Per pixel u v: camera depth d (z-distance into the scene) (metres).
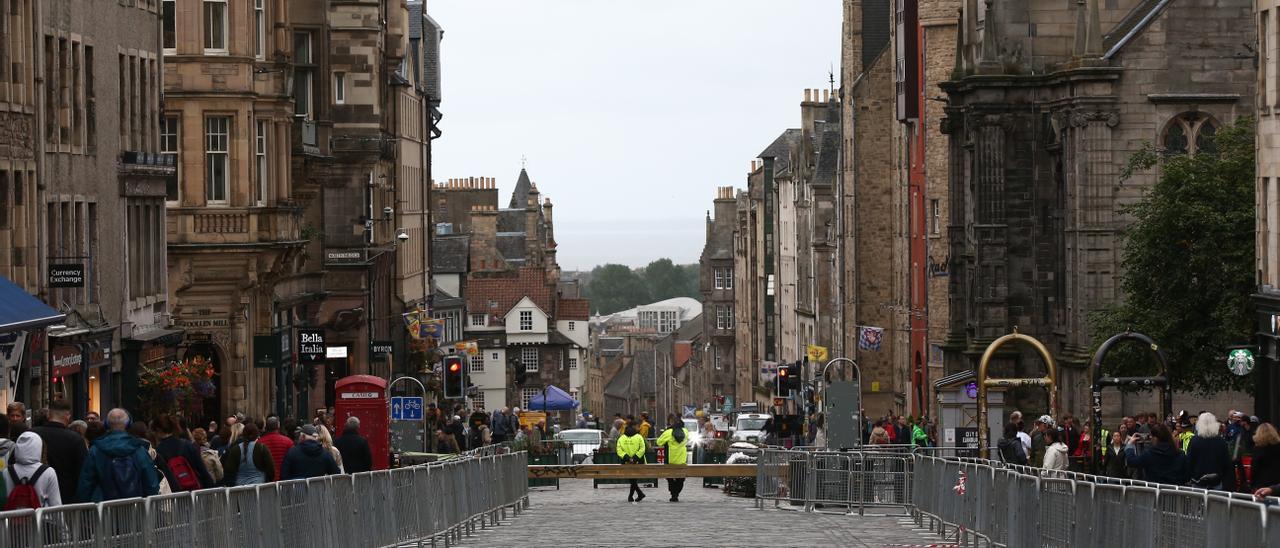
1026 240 108.38
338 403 79.56
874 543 53.28
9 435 34.44
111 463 35.38
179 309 89.44
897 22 160.25
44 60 67.50
